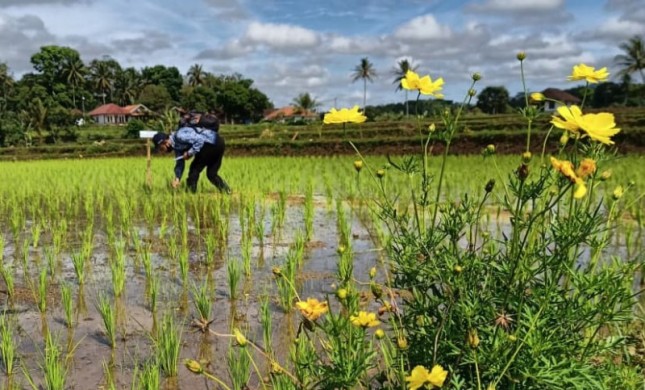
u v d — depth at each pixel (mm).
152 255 6031
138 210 8992
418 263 2314
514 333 1966
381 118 63688
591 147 2154
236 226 7793
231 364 3061
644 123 31703
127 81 108938
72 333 3760
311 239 6762
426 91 2211
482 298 2125
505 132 27484
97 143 44625
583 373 1901
